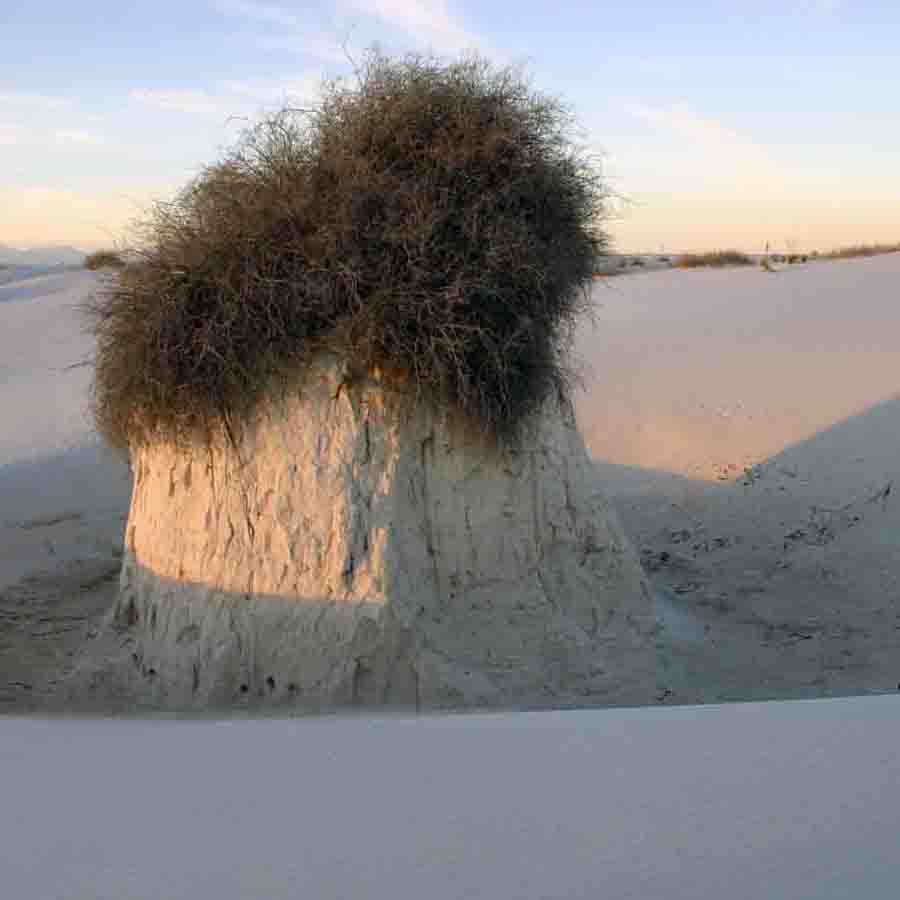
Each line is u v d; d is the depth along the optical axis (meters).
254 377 8.55
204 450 8.85
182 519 8.99
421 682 8.03
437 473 8.61
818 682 9.11
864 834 3.81
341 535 8.27
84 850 3.87
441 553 8.57
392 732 5.75
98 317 11.57
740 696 8.77
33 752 5.46
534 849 3.79
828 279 33.78
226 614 8.49
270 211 8.72
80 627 10.75
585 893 3.40
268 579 8.41
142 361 8.88
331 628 8.15
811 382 20.91
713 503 15.52
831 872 3.50
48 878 3.61
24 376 26.91
